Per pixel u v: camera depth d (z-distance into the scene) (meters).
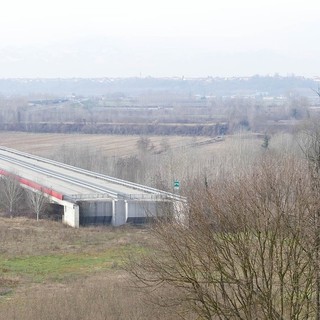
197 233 56.31
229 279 55.56
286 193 53.56
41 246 131.50
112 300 81.31
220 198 57.09
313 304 53.03
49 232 146.75
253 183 57.06
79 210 156.75
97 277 103.00
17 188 183.38
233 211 54.81
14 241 136.25
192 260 56.75
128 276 96.19
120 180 193.88
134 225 153.75
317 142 75.19
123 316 74.31
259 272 55.00
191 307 58.00
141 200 152.12
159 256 71.19
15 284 101.06
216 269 56.25
